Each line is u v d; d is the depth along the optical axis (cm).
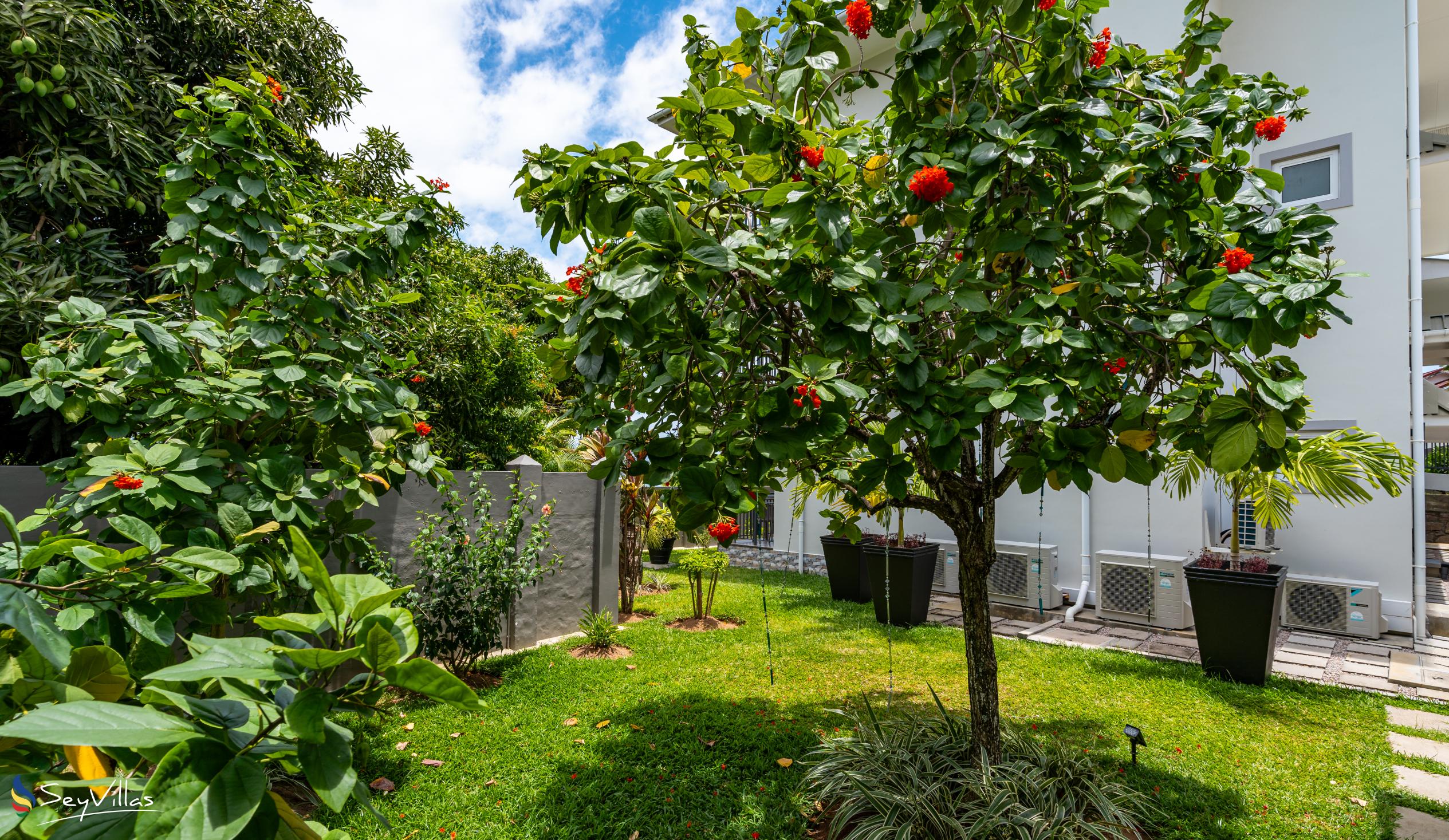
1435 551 1080
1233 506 534
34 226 453
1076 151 223
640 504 733
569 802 308
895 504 333
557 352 272
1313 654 569
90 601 168
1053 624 693
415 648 81
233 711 78
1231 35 730
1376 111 642
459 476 550
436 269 754
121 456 250
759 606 764
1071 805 279
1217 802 311
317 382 306
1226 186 261
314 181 434
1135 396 236
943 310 237
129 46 532
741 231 207
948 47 249
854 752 328
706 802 309
